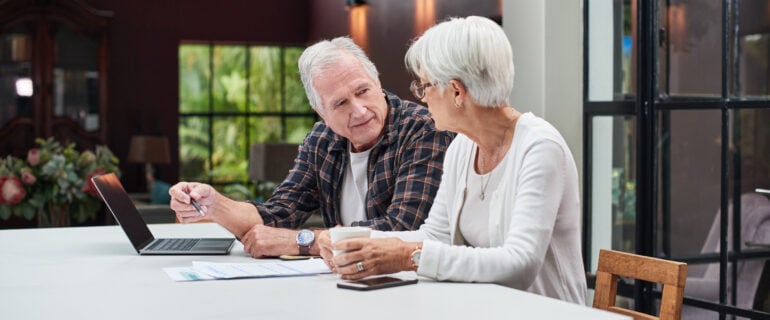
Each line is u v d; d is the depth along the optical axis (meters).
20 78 9.64
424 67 1.93
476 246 2.08
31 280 1.88
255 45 10.80
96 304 1.61
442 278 1.82
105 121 9.94
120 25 10.16
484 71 1.87
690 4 3.15
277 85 11.01
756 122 2.90
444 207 2.19
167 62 10.32
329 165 2.71
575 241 1.98
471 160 2.09
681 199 3.22
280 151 7.96
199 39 10.42
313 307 1.56
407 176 2.49
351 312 1.51
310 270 1.97
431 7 6.53
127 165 10.19
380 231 2.20
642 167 3.33
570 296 1.98
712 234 3.08
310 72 2.51
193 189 2.45
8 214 4.46
